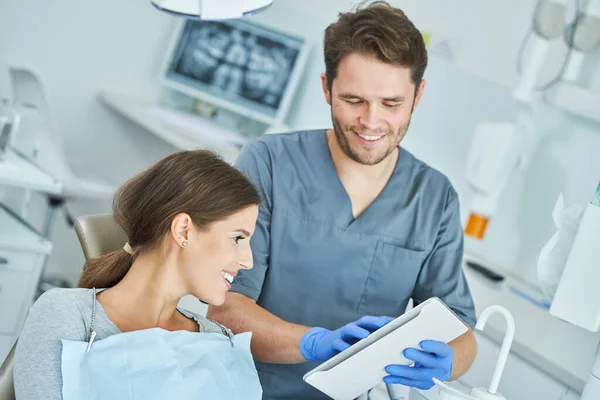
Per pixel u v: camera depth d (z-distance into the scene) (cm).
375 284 199
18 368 142
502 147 259
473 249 278
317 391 196
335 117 183
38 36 432
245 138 406
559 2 248
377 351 153
